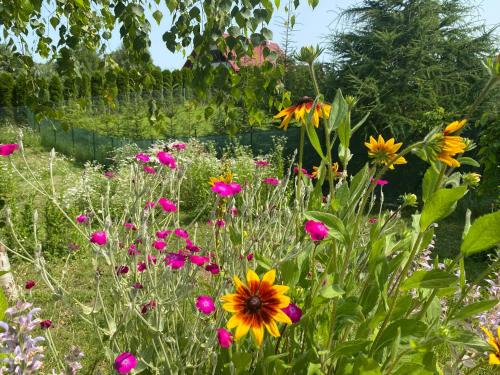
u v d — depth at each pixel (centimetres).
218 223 216
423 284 138
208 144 1077
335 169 208
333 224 143
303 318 148
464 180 154
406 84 1118
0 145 174
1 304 150
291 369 159
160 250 183
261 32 279
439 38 1160
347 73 1190
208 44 284
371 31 1190
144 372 181
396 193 991
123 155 970
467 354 184
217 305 176
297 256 166
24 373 136
